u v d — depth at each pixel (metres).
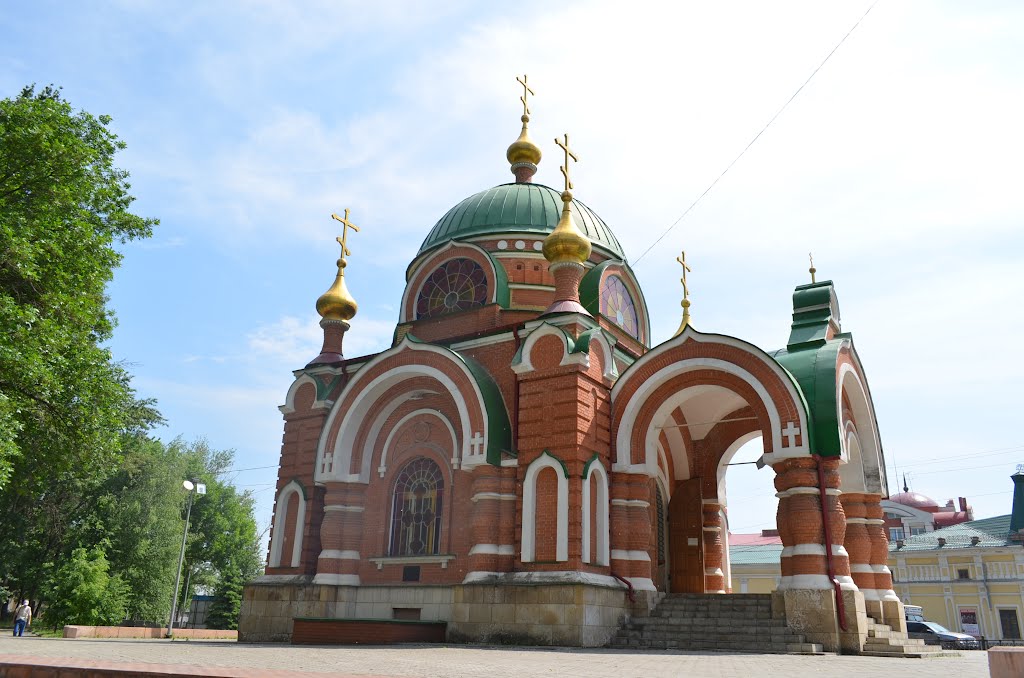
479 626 19.50
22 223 18.12
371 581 23.42
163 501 43.78
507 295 27.30
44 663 9.12
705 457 27.41
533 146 33.22
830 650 17.53
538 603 18.92
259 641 23.11
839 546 18.73
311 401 26.67
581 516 19.84
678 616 19.83
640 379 21.95
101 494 42.06
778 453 19.34
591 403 21.22
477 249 27.67
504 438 21.94
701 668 11.74
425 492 23.73
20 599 41.72
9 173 18.94
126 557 41.62
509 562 20.44
